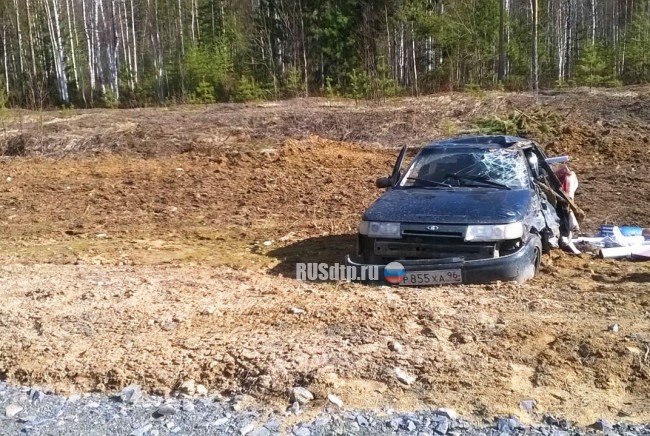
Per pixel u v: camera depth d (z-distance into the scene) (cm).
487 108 1812
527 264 658
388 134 1702
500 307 571
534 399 427
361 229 695
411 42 3145
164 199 1226
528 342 495
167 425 410
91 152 1648
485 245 648
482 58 2966
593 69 2539
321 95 2841
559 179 894
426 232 661
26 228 1053
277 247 905
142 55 4184
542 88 2717
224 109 2148
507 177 759
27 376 480
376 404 427
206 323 557
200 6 3947
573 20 3709
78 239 978
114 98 3306
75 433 404
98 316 577
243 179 1348
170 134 1738
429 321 538
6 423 420
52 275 736
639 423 402
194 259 845
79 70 3944
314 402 429
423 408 421
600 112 1731
